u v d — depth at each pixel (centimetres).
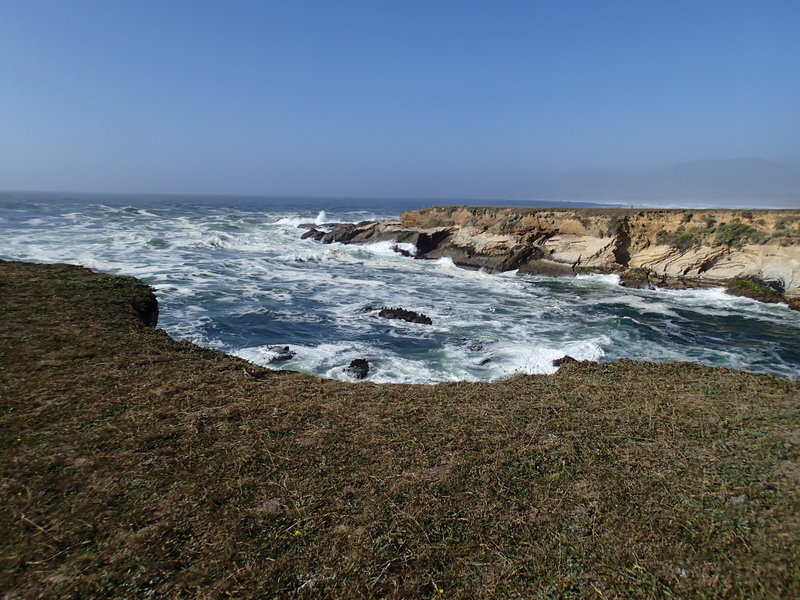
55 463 406
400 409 553
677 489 405
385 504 376
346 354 1149
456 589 302
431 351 1208
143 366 637
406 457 444
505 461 442
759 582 308
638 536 349
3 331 711
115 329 782
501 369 1075
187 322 1362
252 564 313
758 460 456
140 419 489
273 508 369
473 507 377
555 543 342
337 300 1795
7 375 567
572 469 433
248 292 1825
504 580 309
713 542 344
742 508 383
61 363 619
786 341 1477
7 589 285
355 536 341
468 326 1482
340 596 294
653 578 312
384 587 302
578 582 309
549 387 657
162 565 310
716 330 1599
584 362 818
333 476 411
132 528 340
